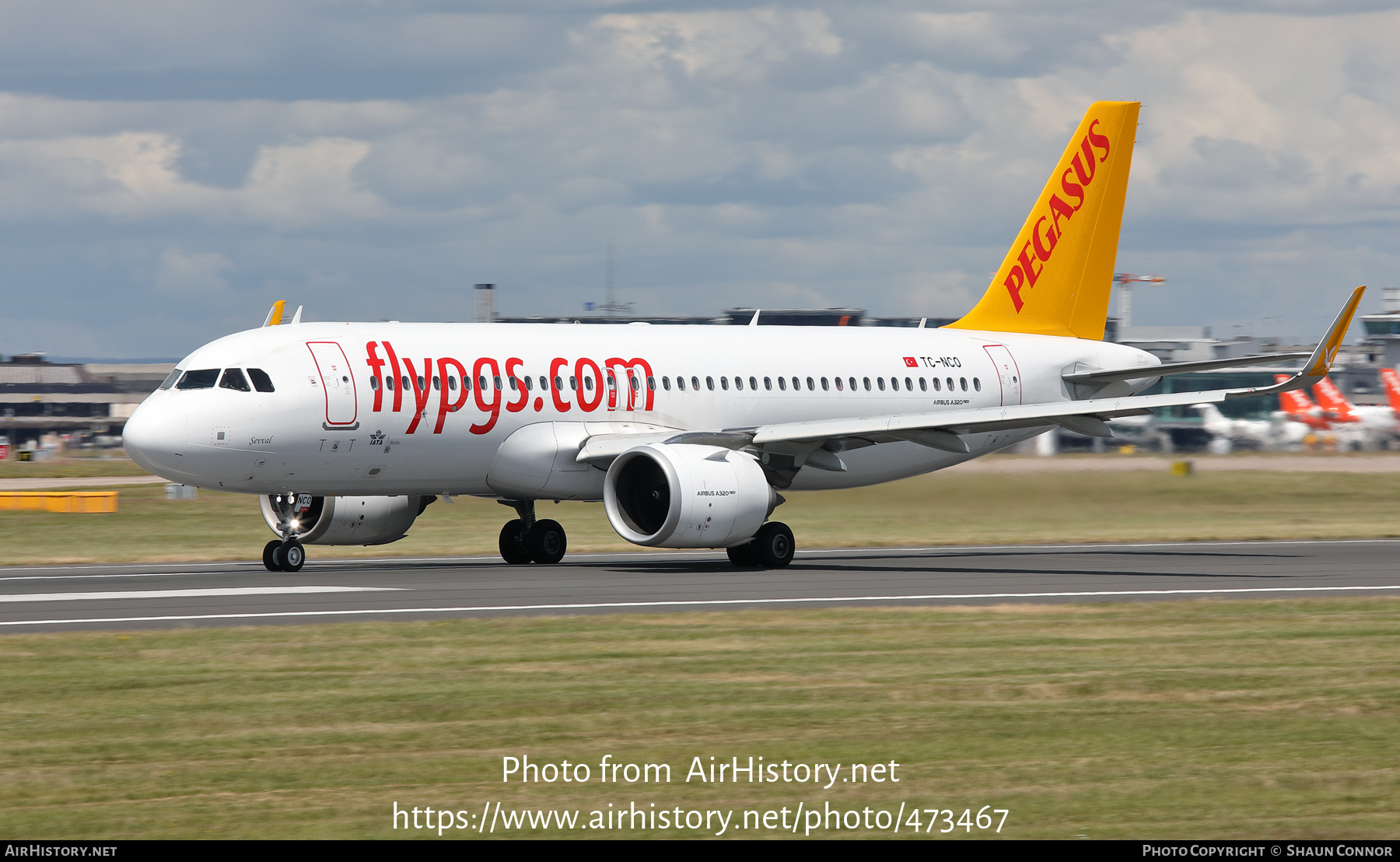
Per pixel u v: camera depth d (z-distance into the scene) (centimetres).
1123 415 9725
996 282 12588
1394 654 5775
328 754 4069
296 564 9550
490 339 9962
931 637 6209
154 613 6944
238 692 4916
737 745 4178
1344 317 9194
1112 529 14188
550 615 6912
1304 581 8794
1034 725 4441
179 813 3522
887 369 11619
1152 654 5781
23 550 12219
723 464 9400
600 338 10481
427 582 8606
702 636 6209
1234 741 4241
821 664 5500
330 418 9150
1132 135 12888
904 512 14550
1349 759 4034
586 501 10300
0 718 4500
